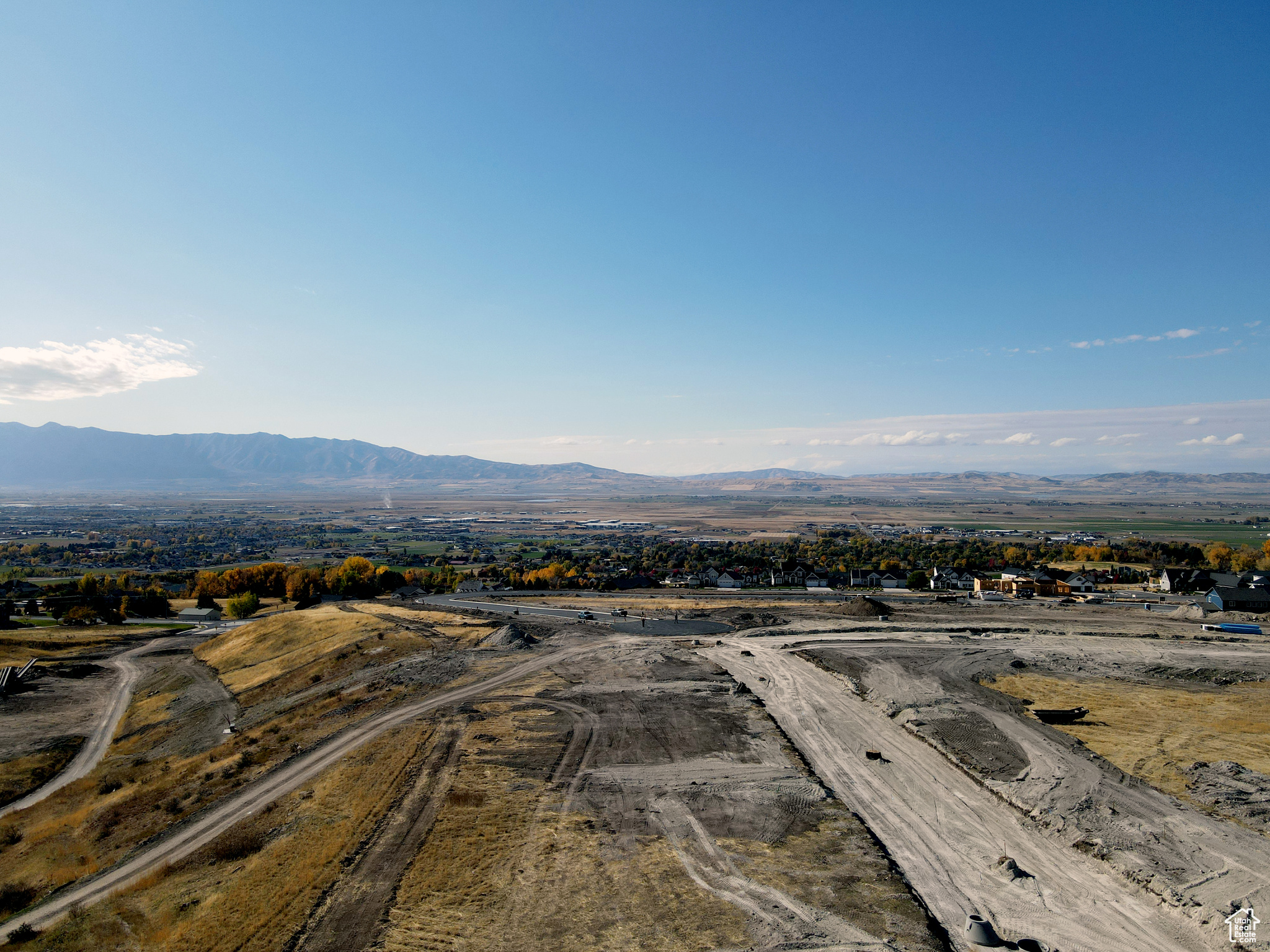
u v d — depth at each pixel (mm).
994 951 24734
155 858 36125
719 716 52719
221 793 43969
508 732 50000
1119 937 25500
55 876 36125
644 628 93125
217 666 90688
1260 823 32656
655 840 33281
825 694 58938
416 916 27641
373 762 45312
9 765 58875
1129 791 36656
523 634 86188
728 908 27422
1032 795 36906
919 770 41781
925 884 29344
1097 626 87938
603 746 46594
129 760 58625
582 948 25109
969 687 58031
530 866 31156
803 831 34062
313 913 28219
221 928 27688
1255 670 62312
